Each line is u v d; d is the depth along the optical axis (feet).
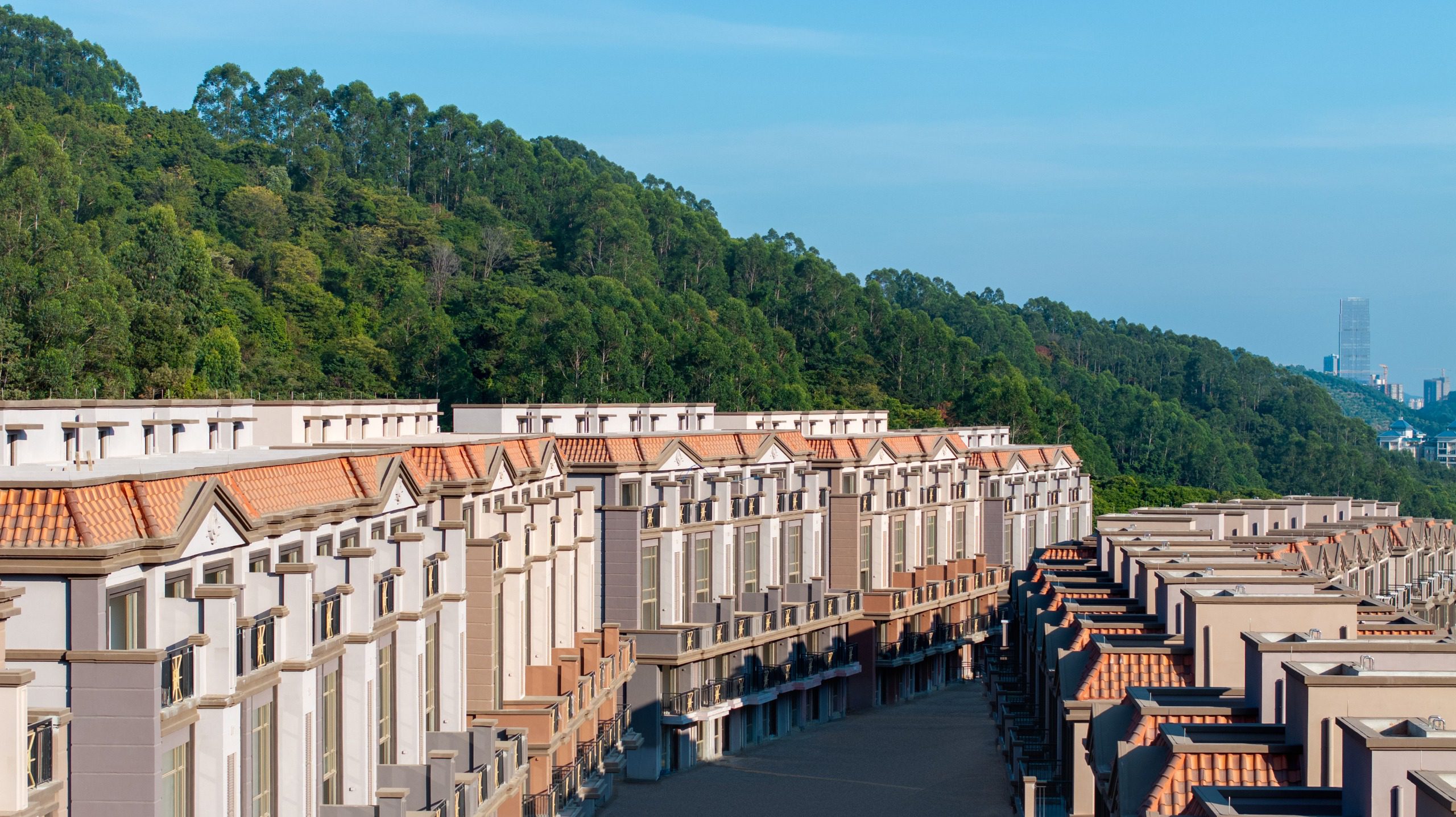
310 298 561.43
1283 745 89.04
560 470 189.98
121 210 524.93
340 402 225.76
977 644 315.99
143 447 170.40
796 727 246.68
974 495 323.16
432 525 135.23
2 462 142.10
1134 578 163.73
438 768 114.01
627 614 203.92
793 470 254.06
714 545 225.15
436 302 621.72
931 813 187.73
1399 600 263.08
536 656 162.91
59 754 74.64
